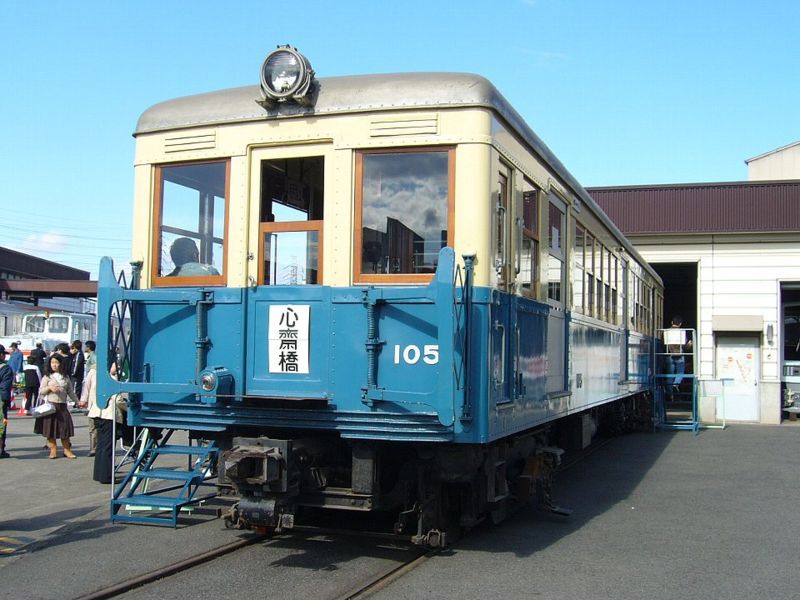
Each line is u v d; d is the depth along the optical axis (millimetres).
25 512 7973
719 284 22797
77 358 20344
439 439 5629
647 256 23344
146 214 6648
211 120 6418
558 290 8336
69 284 33656
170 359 6402
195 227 6492
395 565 6055
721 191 22812
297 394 5996
